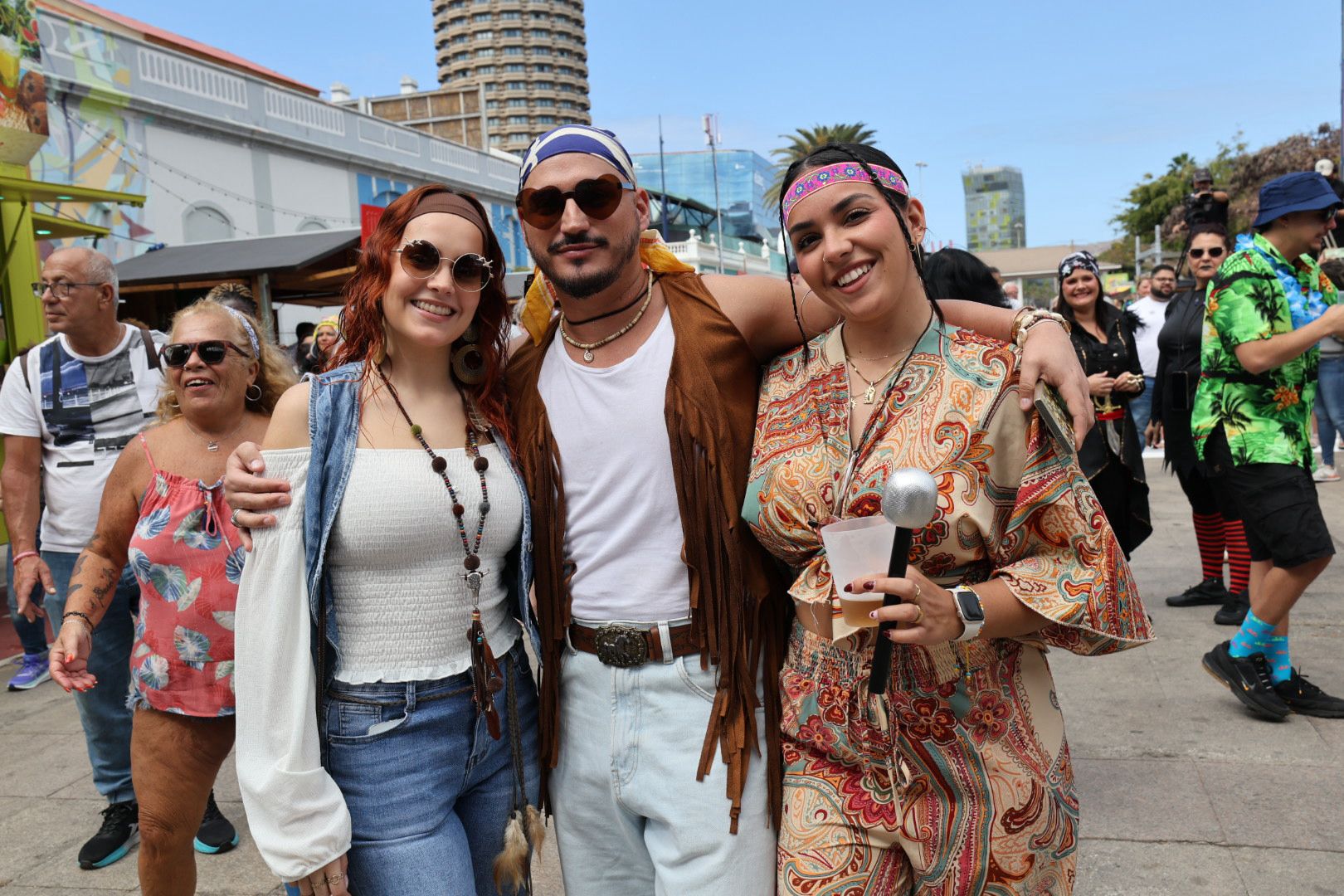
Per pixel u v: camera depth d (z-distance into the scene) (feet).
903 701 5.50
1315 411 28.32
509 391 6.72
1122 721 12.68
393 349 6.26
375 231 6.16
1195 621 16.75
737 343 6.35
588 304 6.32
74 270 11.66
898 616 4.83
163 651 7.73
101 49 48.11
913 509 4.49
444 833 6.04
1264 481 11.95
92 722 10.55
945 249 10.12
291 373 9.11
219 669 7.73
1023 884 5.47
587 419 6.25
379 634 5.94
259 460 5.82
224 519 7.88
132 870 10.52
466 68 400.88
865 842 5.66
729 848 5.95
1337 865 8.97
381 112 196.34
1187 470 16.97
